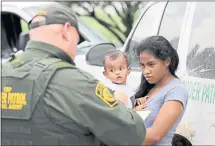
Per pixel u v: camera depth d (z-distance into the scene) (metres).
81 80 1.83
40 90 1.81
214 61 2.65
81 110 1.79
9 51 4.96
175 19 3.25
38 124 1.81
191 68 2.86
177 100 2.12
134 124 1.86
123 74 2.83
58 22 1.95
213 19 2.80
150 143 2.00
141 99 2.34
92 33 5.82
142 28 3.78
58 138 1.80
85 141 1.83
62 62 1.90
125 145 1.85
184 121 2.79
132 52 3.74
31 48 1.94
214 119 2.56
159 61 2.17
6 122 1.87
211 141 2.57
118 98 2.47
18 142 1.86
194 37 2.92
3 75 1.90
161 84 2.26
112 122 1.82
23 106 1.83
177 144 2.76
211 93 2.61
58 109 1.78
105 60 2.86
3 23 4.99
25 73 1.86
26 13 5.11
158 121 2.05
